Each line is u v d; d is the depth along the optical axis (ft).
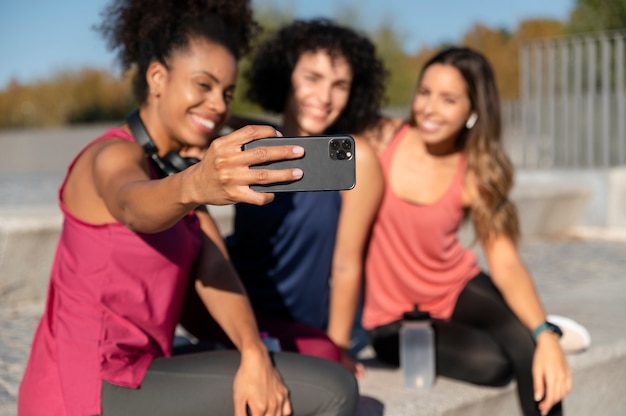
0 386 7.59
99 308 5.39
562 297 11.78
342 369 5.74
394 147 8.05
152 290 5.52
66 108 79.56
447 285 8.07
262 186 4.31
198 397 5.41
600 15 41.57
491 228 7.83
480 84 7.72
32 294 11.92
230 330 5.86
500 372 7.49
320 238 7.50
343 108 7.83
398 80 63.10
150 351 5.62
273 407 5.42
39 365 5.49
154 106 5.88
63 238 5.60
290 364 5.67
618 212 21.59
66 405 5.24
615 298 11.60
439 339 7.71
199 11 5.90
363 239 7.72
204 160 4.26
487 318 7.73
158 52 5.80
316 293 7.68
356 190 7.54
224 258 6.10
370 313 8.34
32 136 53.93
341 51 7.49
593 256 17.31
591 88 23.44
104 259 5.36
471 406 7.46
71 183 5.50
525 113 24.89
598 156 23.44
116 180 5.04
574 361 8.39
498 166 7.84
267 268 7.60
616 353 8.90
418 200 7.90
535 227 20.56
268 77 7.87
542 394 7.29
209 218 6.21
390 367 8.30
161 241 5.44
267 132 4.28
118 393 5.32
